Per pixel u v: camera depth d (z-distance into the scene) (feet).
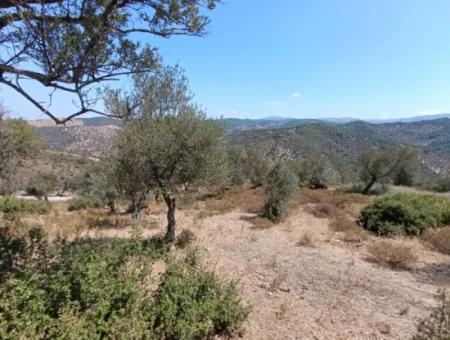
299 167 88.07
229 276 19.53
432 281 20.53
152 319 10.52
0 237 15.76
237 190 67.15
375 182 86.43
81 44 10.37
